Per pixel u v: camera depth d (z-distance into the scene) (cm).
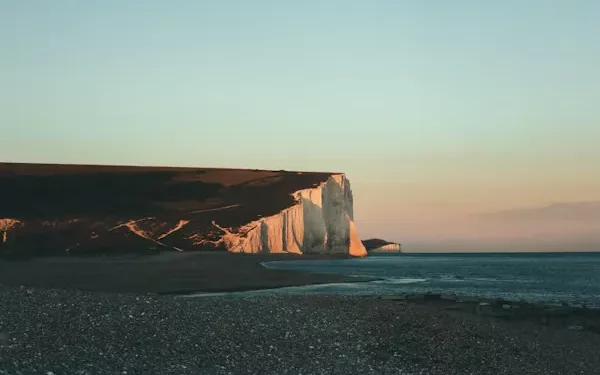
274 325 1975
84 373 1348
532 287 5522
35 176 13350
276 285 4947
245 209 12656
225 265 7131
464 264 13200
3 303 1883
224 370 1484
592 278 7244
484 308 3077
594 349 2138
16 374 1284
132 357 1509
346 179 15012
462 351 1877
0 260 7100
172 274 5522
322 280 5634
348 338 1914
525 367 1780
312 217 13288
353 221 15088
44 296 2038
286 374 1498
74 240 9981
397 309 2466
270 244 11925
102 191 13100
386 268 9388
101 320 1797
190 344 1672
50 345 1528
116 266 6281
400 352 1812
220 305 2231
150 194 13312
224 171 15350
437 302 3425
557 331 2469
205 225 11656
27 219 10781
